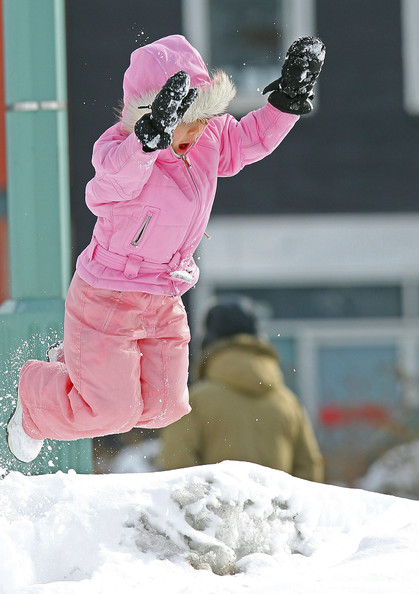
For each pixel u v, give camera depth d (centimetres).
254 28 4381
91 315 1189
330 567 1161
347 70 4459
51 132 1590
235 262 4459
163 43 1153
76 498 1233
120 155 1080
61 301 1584
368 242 4488
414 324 4466
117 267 1174
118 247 1165
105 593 1052
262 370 1897
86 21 4288
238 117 4372
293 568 1199
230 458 1838
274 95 1234
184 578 1124
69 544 1159
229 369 1891
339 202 4488
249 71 4381
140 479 1314
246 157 1245
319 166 4481
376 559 1148
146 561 1151
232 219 4462
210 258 4450
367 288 4494
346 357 4459
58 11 1598
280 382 1952
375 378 4428
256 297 4475
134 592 1063
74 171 4219
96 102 4278
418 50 4462
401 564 1123
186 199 1163
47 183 1591
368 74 4466
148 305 1197
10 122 1593
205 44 4366
